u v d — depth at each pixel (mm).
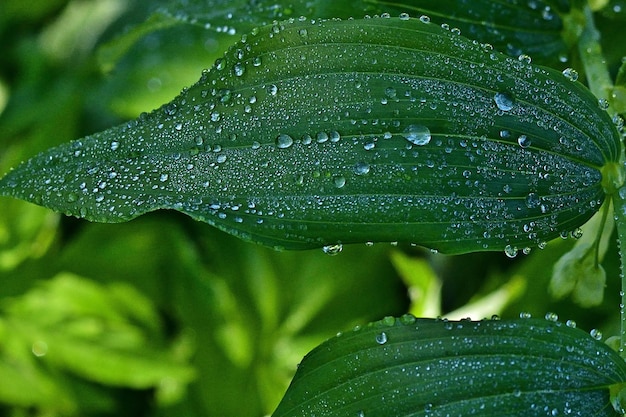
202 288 549
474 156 347
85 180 344
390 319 351
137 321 548
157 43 551
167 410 532
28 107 589
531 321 351
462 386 347
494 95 350
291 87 347
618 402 350
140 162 344
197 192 343
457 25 381
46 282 542
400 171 345
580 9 385
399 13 378
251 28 382
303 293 553
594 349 351
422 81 348
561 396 348
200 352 540
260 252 556
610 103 376
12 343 540
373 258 554
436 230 346
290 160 345
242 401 531
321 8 378
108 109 564
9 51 619
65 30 617
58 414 550
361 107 347
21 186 344
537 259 465
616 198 359
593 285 377
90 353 537
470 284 527
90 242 548
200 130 346
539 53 385
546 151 351
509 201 348
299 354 541
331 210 345
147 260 551
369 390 348
